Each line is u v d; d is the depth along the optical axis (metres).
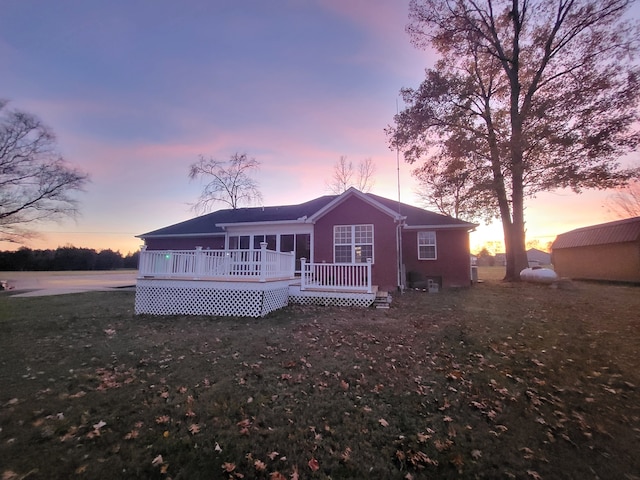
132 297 13.38
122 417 3.28
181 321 8.18
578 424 3.19
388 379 4.31
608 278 18.88
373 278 13.12
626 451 2.76
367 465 2.61
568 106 14.18
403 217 13.01
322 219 13.88
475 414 3.42
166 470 2.49
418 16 16.67
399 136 18.02
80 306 10.80
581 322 7.12
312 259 13.75
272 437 2.97
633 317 7.50
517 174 15.48
